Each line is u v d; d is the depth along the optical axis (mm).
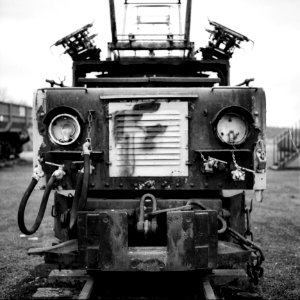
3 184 16672
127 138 4633
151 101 4621
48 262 4387
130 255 4051
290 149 24250
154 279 4902
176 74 6023
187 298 4531
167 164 4621
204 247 4109
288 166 25047
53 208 5035
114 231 4062
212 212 4145
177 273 4879
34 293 4867
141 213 4309
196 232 4094
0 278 5754
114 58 6012
